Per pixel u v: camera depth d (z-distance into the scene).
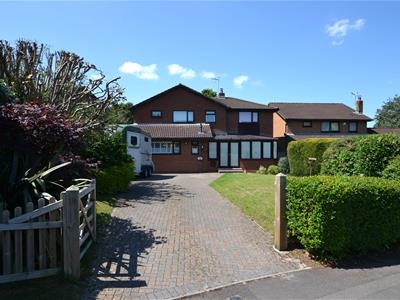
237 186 13.65
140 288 4.98
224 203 10.83
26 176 6.36
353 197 6.11
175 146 27.67
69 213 5.06
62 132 6.23
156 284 5.11
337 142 10.48
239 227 8.09
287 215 6.61
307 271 5.67
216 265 5.88
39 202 5.03
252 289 5.00
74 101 11.66
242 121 30.70
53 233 5.11
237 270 5.68
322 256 6.15
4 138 5.87
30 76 10.47
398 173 8.07
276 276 5.46
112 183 11.77
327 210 5.93
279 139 33.25
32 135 5.90
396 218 6.66
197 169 27.72
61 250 5.18
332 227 5.95
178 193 12.80
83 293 4.76
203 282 5.21
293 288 5.03
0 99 6.68
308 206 6.12
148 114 29.88
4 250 4.81
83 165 8.15
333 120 34.44
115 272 5.50
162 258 6.13
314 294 4.82
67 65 11.83
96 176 11.48
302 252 6.48
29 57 11.38
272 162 29.38
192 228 7.98
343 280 5.32
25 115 5.95
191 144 27.75
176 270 5.63
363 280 5.32
